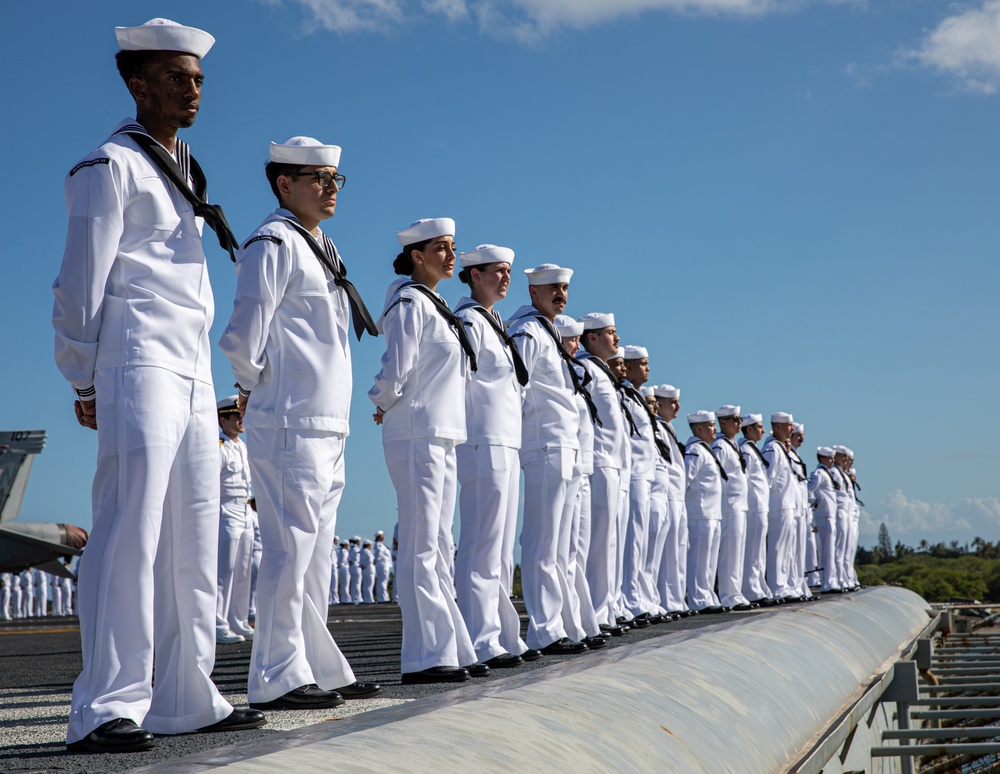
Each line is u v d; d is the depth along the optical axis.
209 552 4.58
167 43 4.57
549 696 3.78
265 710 5.13
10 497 32.41
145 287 4.43
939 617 18.22
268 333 5.52
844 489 23.77
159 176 4.53
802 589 20.53
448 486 7.16
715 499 16.81
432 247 7.37
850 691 7.15
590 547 11.16
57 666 9.95
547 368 9.27
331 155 5.81
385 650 11.08
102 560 4.24
